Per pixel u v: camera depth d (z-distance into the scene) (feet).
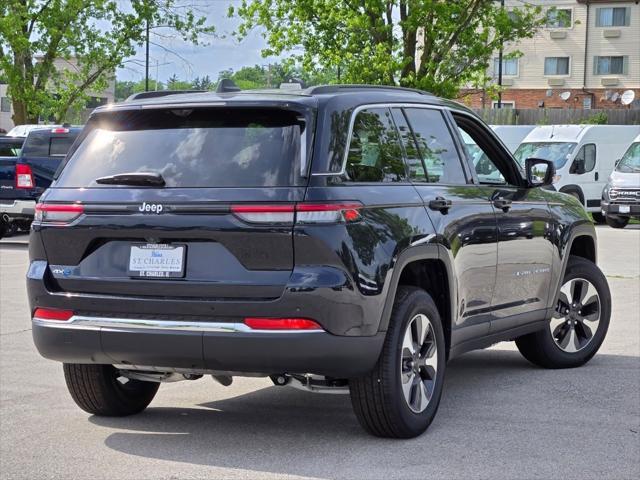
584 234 26.81
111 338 18.19
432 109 21.71
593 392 23.49
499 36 112.16
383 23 106.93
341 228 17.46
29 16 132.87
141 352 18.06
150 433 20.01
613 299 39.58
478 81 114.73
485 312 22.35
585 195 93.15
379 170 19.08
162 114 18.74
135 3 134.51
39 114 139.95
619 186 85.71
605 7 216.13
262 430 20.21
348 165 18.22
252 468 17.56
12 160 64.59
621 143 96.12
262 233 17.33
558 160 92.84
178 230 17.72
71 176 19.01
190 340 17.62
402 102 20.66
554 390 23.71
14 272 49.93
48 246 18.92
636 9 214.48
